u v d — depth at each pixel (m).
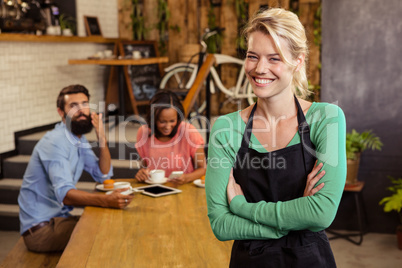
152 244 2.01
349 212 4.30
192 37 7.04
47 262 2.62
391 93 4.06
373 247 3.97
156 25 7.14
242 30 1.38
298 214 1.25
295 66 1.29
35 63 5.53
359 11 4.02
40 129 5.61
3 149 5.04
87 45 6.55
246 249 1.35
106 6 7.00
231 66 6.87
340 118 1.30
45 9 5.83
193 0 6.94
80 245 2.01
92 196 2.55
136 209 2.49
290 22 1.26
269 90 1.29
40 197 2.81
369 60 4.05
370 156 4.19
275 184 1.33
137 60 5.48
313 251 1.30
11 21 5.03
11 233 4.39
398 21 3.95
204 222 2.28
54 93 5.88
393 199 3.80
